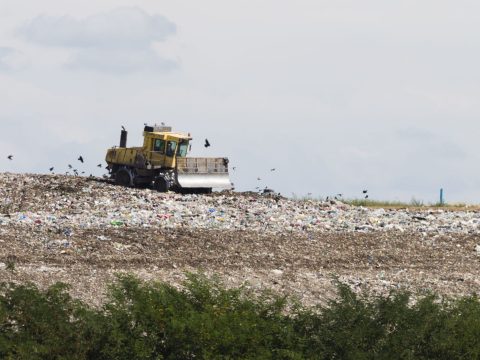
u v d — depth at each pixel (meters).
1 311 52.78
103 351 52.88
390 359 55.19
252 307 57.31
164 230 123.50
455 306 62.47
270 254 114.31
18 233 112.38
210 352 52.72
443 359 57.38
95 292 84.44
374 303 59.72
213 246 116.00
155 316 54.12
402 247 127.44
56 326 53.16
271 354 54.31
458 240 134.50
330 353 55.66
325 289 95.62
